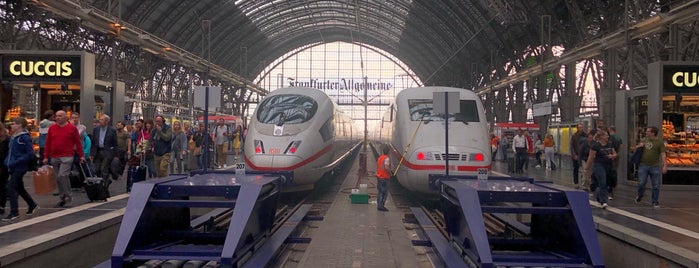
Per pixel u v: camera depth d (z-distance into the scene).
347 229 11.64
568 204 7.16
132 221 6.74
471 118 15.19
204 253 6.89
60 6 21.20
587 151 14.39
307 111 16.11
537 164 26.12
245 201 6.99
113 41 25.31
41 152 12.80
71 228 8.27
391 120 18.75
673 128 15.59
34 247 7.07
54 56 15.26
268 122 15.50
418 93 16.30
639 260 8.04
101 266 6.58
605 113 22.56
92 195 11.27
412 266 8.63
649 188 15.35
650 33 19.08
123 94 17.88
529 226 9.83
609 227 8.96
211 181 8.04
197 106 10.11
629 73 20.08
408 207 15.14
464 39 47.50
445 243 8.88
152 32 43.31
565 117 33.91
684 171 15.15
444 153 13.73
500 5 33.06
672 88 14.99
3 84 15.41
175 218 8.68
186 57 35.38
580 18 28.00
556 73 34.66
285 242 9.75
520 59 39.72
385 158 14.32
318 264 8.66
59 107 16.78
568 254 7.25
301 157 14.65
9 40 23.83
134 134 16.95
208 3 46.03
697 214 10.49
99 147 13.16
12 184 9.21
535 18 32.28
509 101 42.44
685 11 16.62
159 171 13.73
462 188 7.44
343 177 25.00
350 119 30.30
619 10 26.20
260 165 14.35
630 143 16.48
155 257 6.60
